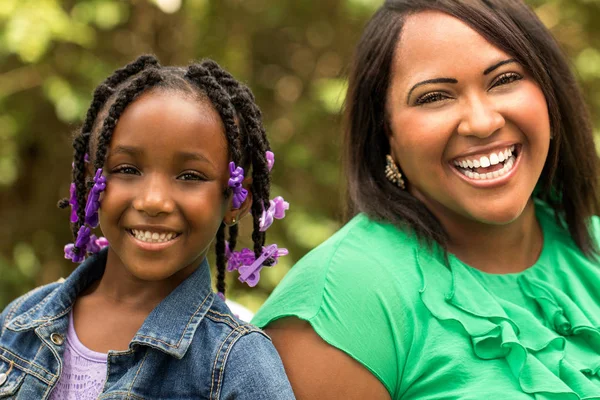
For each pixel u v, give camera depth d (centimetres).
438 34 175
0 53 353
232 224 168
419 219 183
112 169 152
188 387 149
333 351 164
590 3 399
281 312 171
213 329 154
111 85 163
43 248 416
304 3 420
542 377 159
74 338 155
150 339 149
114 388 147
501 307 172
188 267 161
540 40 188
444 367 163
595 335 172
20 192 427
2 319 166
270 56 450
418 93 176
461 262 181
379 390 165
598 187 207
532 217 194
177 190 150
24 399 150
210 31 395
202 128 151
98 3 354
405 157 182
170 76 157
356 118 195
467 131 172
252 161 167
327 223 400
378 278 171
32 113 386
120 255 153
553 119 186
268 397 147
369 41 190
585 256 202
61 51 375
